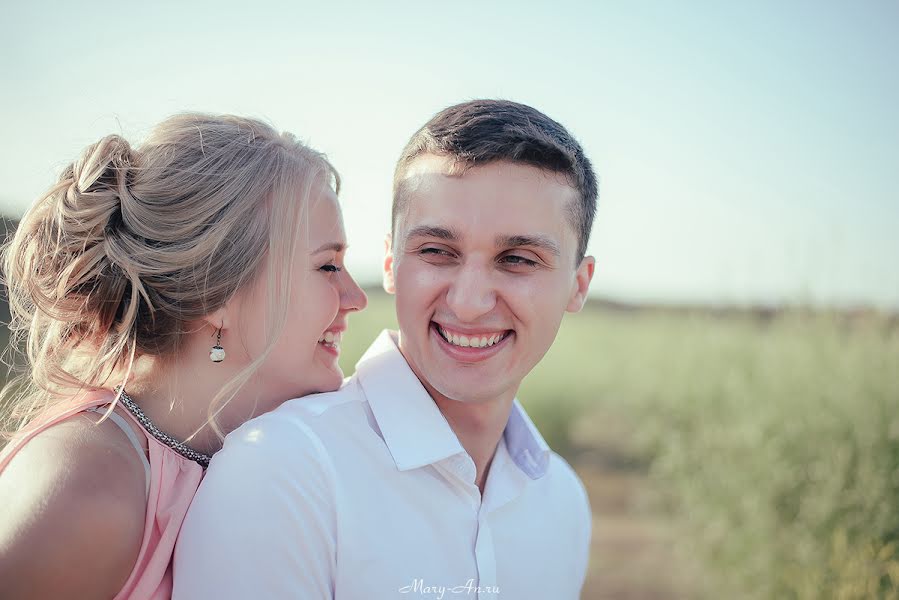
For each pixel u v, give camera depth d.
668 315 8.09
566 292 1.65
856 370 4.42
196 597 1.33
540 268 1.57
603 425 7.77
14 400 1.72
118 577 1.35
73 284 1.59
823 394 4.46
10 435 1.50
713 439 5.15
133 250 1.59
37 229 1.64
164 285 1.59
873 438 3.96
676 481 5.51
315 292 1.70
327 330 1.79
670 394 6.23
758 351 5.64
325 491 1.41
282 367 1.69
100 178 1.65
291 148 1.76
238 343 1.65
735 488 4.64
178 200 1.62
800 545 4.05
